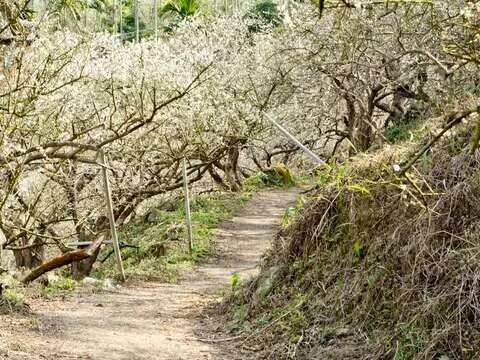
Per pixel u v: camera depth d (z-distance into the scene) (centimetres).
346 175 739
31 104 1085
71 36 1273
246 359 612
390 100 2116
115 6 3953
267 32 2239
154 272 1224
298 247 770
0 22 899
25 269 1254
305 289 712
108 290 1009
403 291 560
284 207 2119
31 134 1180
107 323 745
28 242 1514
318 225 730
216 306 852
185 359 610
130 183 1786
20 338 643
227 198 2214
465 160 585
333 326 616
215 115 1859
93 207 1745
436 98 921
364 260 640
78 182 1636
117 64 1564
